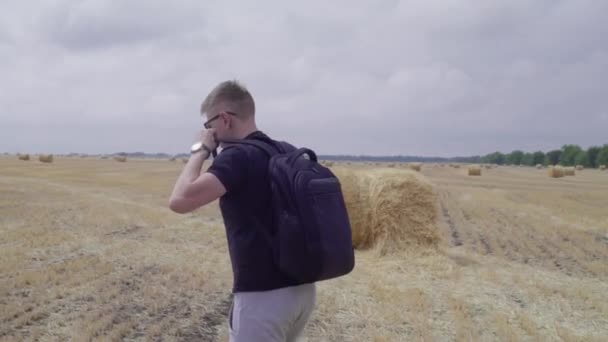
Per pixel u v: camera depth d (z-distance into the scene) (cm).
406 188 837
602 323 469
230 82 205
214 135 203
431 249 811
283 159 189
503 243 929
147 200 1495
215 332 414
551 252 844
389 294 539
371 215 852
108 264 641
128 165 4741
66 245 755
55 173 2880
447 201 1750
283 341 191
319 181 186
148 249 754
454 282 618
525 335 430
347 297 525
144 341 387
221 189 182
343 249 182
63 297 494
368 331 426
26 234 827
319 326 434
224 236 898
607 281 645
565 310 506
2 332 395
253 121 210
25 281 541
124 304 478
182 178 187
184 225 1015
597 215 1388
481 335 425
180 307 475
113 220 1030
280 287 184
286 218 178
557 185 2969
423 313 479
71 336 389
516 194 2131
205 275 598
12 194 1443
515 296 555
